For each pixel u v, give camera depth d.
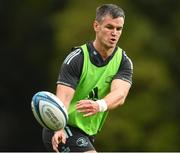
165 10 59.56
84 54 20.00
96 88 20.22
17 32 62.00
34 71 61.44
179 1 60.06
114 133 53.28
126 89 20.22
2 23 62.12
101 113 20.59
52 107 19.03
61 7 61.16
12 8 62.06
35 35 61.62
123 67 20.39
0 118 61.12
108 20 19.70
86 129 20.50
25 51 61.81
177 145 55.09
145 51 55.28
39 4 61.78
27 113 61.44
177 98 55.81
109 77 20.27
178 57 57.53
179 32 58.81
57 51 56.56
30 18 61.81
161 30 58.53
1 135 60.66
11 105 61.75
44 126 19.28
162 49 56.31
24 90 61.78
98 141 53.00
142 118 54.34
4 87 61.84
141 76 54.16
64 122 19.16
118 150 53.44
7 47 62.16
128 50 54.91
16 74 61.81
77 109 19.05
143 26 56.06
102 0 56.59
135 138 53.81
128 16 56.38
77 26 55.12
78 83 20.11
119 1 57.19
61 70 19.98
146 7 59.00
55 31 58.38
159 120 54.97
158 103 54.81
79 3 56.69
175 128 55.16
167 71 55.97
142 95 54.47
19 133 61.03
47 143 20.64
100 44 19.98
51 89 58.06
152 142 54.38
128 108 54.12
